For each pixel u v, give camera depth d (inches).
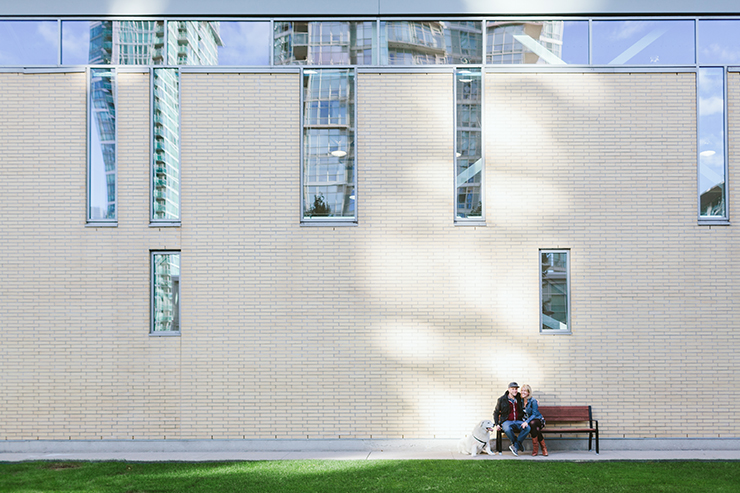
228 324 475.8
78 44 491.8
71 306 475.8
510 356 474.3
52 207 481.1
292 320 476.4
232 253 479.2
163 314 481.7
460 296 477.4
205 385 472.4
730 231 478.9
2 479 381.4
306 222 482.0
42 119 486.0
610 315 475.5
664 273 477.1
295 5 492.1
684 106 483.8
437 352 474.6
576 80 486.6
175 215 485.4
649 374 471.8
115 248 479.2
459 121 488.1
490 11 490.9
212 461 428.1
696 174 481.4
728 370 472.1
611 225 479.8
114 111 488.7
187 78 487.2
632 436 468.8
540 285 478.3
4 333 474.6
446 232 480.7
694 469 396.8
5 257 478.3
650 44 490.6
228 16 494.0
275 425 470.9
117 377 472.4
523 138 484.4
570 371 473.4
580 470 393.4
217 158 484.1
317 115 488.4
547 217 480.7
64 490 356.2
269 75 488.7
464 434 469.1
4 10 488.7
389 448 467.8
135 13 490.9
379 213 481.7
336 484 362.3
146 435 470.3
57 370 472.4
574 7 489.4
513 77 487.5
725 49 489.4
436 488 353.1
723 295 475.8
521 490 348.5
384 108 486.9
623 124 483.8
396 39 493.4
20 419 470.3
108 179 486.6
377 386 473.1
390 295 477.7
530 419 442.9
